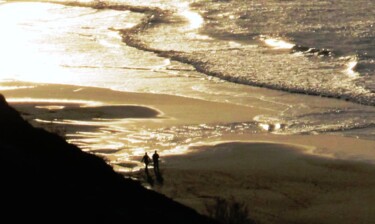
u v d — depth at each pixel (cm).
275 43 17238
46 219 3397
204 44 17362
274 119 10500
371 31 18238
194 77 13725
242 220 5684
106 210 3822
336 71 13900
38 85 13050
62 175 4516
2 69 14900
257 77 13438
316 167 8144
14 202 3416
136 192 4988
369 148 8994
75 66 15150
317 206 6838
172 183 7394
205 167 8062
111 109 10944
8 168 3759
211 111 10938
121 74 14150
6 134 5222
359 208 6800
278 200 6975
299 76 13475
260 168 8069
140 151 8725
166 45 17362
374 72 13775
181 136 9475
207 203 6631
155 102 11538
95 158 5500
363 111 10975
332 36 17775
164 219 4344
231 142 9194
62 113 10656
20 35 19650
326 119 10550
